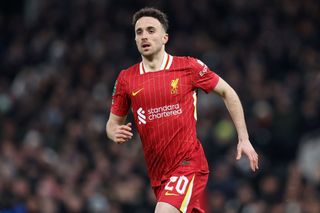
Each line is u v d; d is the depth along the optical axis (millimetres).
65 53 64438
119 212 45969
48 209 43750
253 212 45156
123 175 47844
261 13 65250
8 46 68375
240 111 23391
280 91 56344
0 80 64688
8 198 42844
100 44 64250
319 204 44656
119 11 67375
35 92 60062
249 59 60844
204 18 65312
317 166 47219
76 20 67562
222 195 46469
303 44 63031
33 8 73438
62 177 47938
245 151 22906
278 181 47312
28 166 47594
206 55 61250
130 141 51438
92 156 50438
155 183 23500
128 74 23438
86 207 45344
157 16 23234
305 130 52625
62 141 53281
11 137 52812
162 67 23250
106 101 57469
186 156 23109
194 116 23375
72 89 60188
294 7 65312
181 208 22781
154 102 23062
